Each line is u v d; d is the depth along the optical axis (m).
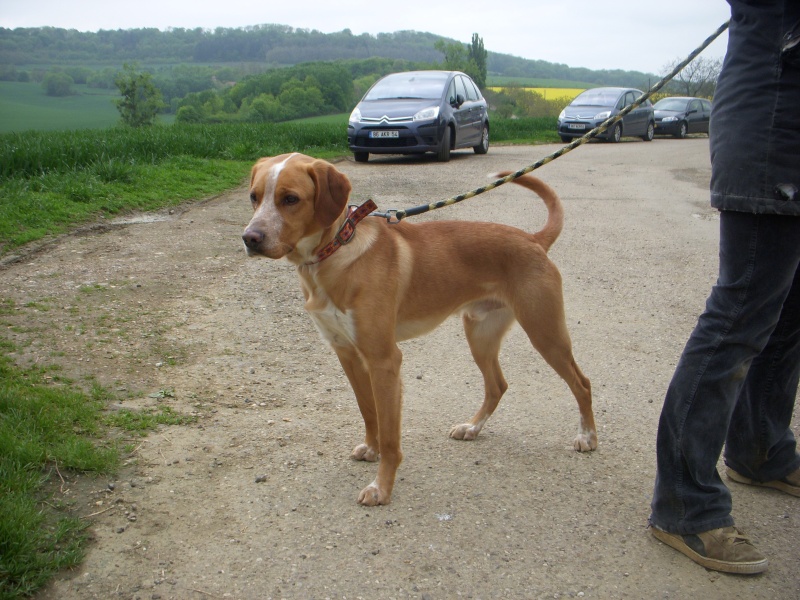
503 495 3.43
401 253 3.63
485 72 81.88
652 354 5.29
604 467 3.71
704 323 2.94
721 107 2.89
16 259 6.48
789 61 2.64
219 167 11.80
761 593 2.78
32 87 68.94
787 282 2.84
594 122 22.94
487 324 4.04
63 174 9.48
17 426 3.53
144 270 6.50
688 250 8.35
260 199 3.36
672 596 2.74
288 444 3.83
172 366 4.70
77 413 3.83
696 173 15.54
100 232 7.69
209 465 3.55
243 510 3.20
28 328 4.95
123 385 4.33
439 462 3.75
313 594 2.69
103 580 2.71
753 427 3.38
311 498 3.34
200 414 4.09
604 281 7.09
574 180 13.98
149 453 3.61
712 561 2.88
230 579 2.75
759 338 2.88
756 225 2.78
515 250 3.84
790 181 2.68
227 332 5.36
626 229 9.44
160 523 3.06
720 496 2.96
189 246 7.40
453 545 3.02
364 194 10.86
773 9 2.68
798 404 4.37
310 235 3.38
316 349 5.20
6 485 3.09
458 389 4.72
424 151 15.12
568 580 2.82
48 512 3.05
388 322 3.43
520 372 4.98
